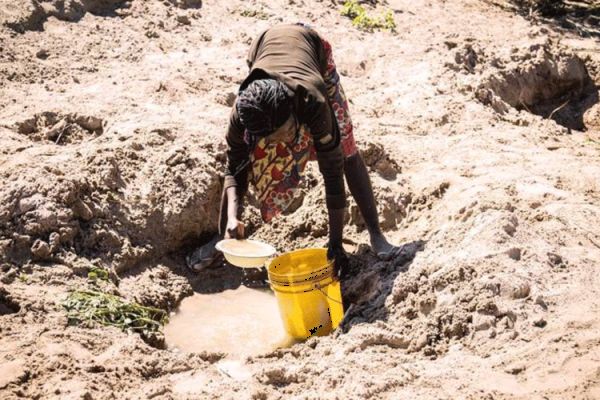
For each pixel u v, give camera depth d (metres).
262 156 9.17
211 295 11.26
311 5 19.22
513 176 12.14
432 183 12.12
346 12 19.23
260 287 11.51
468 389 7.61
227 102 14.29
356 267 10.83
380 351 8.66
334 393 7.66
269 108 8.22
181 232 11.68
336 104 9.80
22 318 9.04
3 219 10.29
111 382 8.12
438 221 11.12
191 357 8.95
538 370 7.77
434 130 14.48
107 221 11.03
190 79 14.69
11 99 13.48
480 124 14.78
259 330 10.36
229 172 9.58
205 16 17.70
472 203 10.80
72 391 7.82
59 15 16.12
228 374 8.59
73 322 9.18
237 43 16.69
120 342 8.93
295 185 9.34
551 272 9.21
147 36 16.34
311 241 11.82
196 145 12.48
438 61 17.11
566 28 21.45
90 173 11.41
